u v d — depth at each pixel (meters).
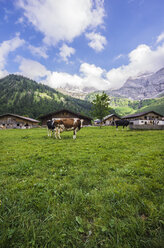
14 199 2.15
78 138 11.42
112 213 1.78
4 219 1.63
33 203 2.02
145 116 48.88
